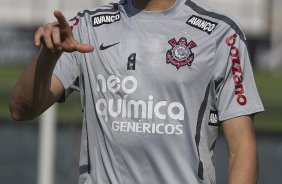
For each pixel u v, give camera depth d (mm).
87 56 7477
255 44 59000
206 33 7363
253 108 7355
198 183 7230
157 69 7262
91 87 7449
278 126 38781
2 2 60281
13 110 7426
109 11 7617
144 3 7461
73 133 31938
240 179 7125
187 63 7262
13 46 57688
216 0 59594
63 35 6824
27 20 59688
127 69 7316
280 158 32438
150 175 7273
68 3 50781
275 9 59375
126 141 7289
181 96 7234
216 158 29266
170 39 7332
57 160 30938
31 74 7125
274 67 58312
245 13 59531
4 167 32469
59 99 7652
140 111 7266
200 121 7266
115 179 7320
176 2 7473
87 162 7535
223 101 7344
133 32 7414
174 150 7234
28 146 35250
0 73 52594
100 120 7391
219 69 7324
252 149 7262
